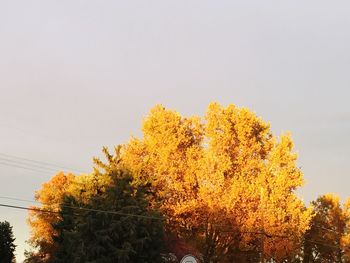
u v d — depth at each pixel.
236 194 48.06
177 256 42.91
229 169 49.78
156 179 44.81
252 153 50.84
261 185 48.72
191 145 51.59
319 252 68.19
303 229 48.91
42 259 57.88
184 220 48.53
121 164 40.50
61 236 41.22
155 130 50.75
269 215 47.69
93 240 36.22
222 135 50.25
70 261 38.47
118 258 35.53
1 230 58.75
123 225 36.59
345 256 66.38
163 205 47.12
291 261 59.31
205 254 49.09
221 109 51.00
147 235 37.50
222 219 47.91
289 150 50.25
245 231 47.84
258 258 50.72
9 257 58.75
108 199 37.66
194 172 49.72
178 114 51.19
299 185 49.50
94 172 40.38
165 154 49.78
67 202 41.06
